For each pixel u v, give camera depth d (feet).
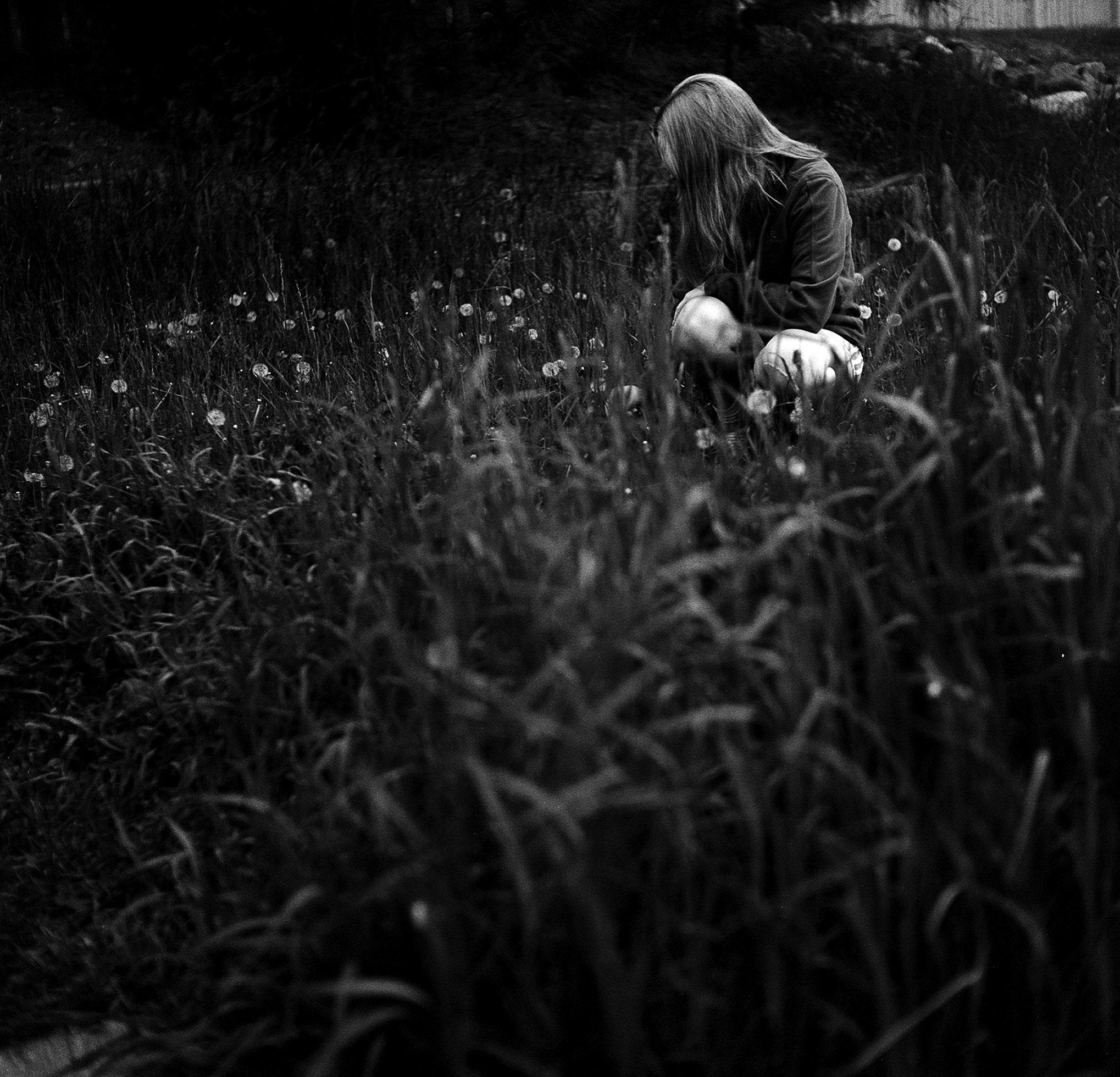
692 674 6.14
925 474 6.62
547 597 6.48
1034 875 6.04
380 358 14.21
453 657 6.08
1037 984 5.60
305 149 25.96
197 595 10.25
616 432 7.51
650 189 23.16
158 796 9.35
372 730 7.29
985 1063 6.20
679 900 5.99
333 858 6.32
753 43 31.99
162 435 12.89
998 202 18.80
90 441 12.86
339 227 19.86
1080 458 7.03
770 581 7.09
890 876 6.17
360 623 8.19
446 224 20.20
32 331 16.61
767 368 11.35
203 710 9.19
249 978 6.17
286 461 12.32
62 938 8.23
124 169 27.37
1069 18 64.85
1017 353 7.96
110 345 15.88
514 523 7.33
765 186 12.37
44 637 11.16
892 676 6.28
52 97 33.45
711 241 12.57
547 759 5.88
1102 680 6.30
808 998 5.68
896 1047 5.74
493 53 31.68
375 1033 6.15
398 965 6.09
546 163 26.35
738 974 6.01
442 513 7.66
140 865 7.59
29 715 10.57
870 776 6.42
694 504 6.48
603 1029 5.89
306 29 29.09
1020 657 6.68
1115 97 31.42
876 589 6.90
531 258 18.28
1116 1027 6.11
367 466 9.61
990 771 5.96
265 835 7.25
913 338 11.91
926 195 20.03
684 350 12.44
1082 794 6.18
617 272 16.39
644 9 32.01
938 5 40.65
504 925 5.64
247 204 20.61
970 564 7.10
